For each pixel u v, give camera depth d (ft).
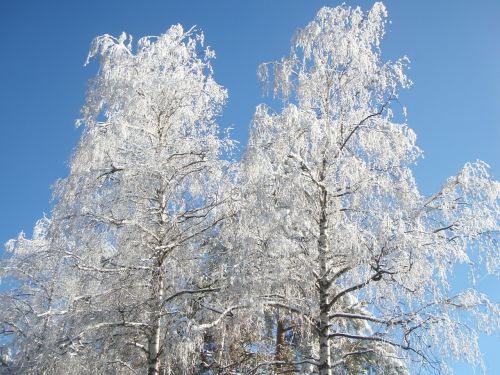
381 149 37.09
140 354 36.58
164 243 37.22
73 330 32.17
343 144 37.65
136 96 39.34
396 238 30.40
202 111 43.32
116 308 33.01
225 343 35.91
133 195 36.65
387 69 37.55
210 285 35.88
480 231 32.60
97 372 31.71
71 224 34.55
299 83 38.60
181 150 40.01
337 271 35.91
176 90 41.27
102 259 35.65
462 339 30.04
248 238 32.37
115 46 41.34
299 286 32.78
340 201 36.40
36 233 53.42
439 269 31.35
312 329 35.81
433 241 32.17
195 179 39.55
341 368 38.37
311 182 36.58
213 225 37.70
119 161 37.81
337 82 38.63
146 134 40.83
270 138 35.65
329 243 35.55
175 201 38.60
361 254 30.55
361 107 38.34
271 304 33.60
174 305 34.83
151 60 41.88
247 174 33.37
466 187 32.73
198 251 37.37
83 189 35.68
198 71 44.14
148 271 35.58
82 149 36.60
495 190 32.37
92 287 35.37
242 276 30.53
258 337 39.55
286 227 32.78
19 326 41.98
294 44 39.42
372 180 34.96
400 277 31.78
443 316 30.25
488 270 32.30
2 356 39.24
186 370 31.60
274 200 33.06
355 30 39.42
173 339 30.17
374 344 33.53
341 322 38.81
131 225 35.50
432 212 33.45
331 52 38.96
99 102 39.88
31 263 36.40
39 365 31.04
